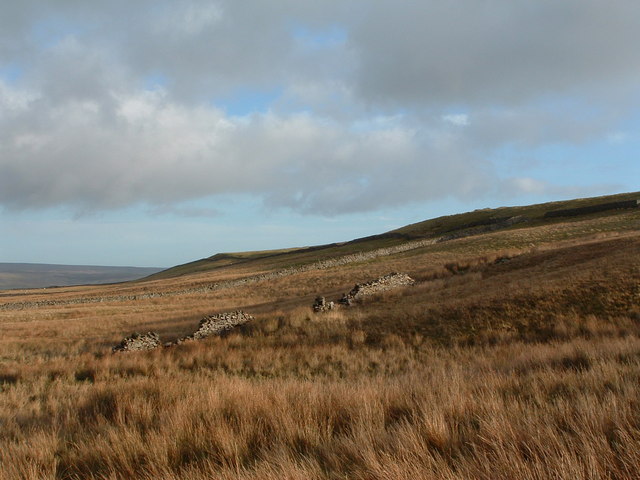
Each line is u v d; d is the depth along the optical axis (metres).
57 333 28.98
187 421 4.88
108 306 53.59
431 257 54.12
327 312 22.00
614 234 39.53
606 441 3.02
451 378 6.83
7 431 6.19
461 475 2.73
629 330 12.51
